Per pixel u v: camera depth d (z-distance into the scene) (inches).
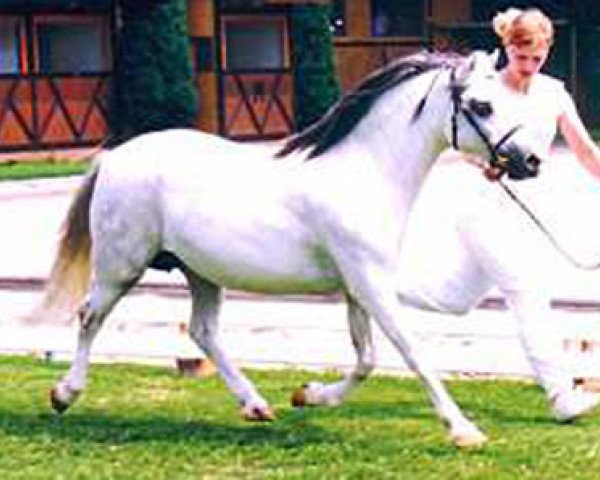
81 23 1557.6
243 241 392.8
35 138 1533.0
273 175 394.3
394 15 1900.8
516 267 415.2
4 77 1512.1
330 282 393.1
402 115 383.2
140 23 1530.5
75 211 421.4
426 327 525.3
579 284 644.7
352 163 386.3
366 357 412.5
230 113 1646.2
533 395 458.0
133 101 1537.9
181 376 505.4
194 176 399.9
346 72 1849.2
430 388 381.4
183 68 1541.6
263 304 603.8
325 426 411.5
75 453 385.7
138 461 376.2
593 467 364.2
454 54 392.2
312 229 386.9
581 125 417.1
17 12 1520.7
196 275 418.6
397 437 396.2
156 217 405.4
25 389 478.9
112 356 526.9
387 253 381.7
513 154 370.9
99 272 416.5
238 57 1670.8
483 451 377.7
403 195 385.4
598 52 1899.6
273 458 375.9
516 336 508.7
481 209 416.5
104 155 418.0
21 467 372.2
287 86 1690.5
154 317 559.8
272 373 506.0
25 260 775.7
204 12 1599.4
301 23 1674.5
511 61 405.1
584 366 461.4
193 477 360.2
